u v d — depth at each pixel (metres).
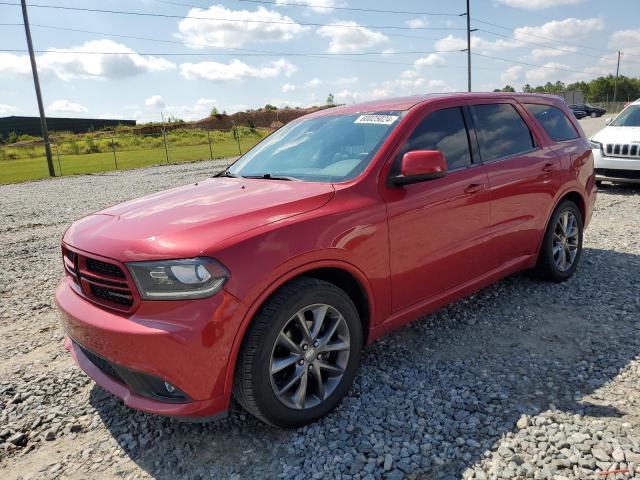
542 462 2.45
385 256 3.14
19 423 3.10
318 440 2.75
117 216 3.10
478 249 3.84
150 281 2.47
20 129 79.56
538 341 3.78
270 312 2.59
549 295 4.64
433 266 3.49
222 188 3.47
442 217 3.49
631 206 8.33
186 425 2.97
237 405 3.14
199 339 2.43
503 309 4.39
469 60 42.22
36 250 7.70
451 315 4.32
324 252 2.79
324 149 3.66
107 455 2.77
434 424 2.81
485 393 3.10
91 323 2.63
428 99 3.80
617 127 10.02
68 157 34.31
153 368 2.46
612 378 3.19
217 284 2.45
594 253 5.85
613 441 2.56
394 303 3.29
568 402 2.96
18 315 4.95
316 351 2.84
